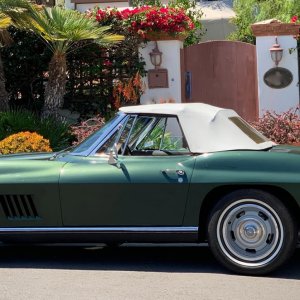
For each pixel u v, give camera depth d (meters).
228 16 21.36
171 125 7.11
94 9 15.18
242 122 7.47
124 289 6.27
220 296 6.00
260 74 14.84
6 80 15.18
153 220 6.80
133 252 8.08
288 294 6.05
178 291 6.18
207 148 6.91
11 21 13.40
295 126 12.12
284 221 6.50
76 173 6.93
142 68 14.85
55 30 13.11
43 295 6.10
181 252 8.03
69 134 13.38
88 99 15.04
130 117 7.16
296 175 6.50
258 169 6.59
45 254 8.02
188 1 19.67
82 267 7.25
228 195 6.62
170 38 14.80
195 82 15.38
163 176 6.75
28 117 13.20
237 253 6.65
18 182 6.98
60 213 6.95
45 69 15.04
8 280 6.68
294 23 14.68
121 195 6.82
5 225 7.07
